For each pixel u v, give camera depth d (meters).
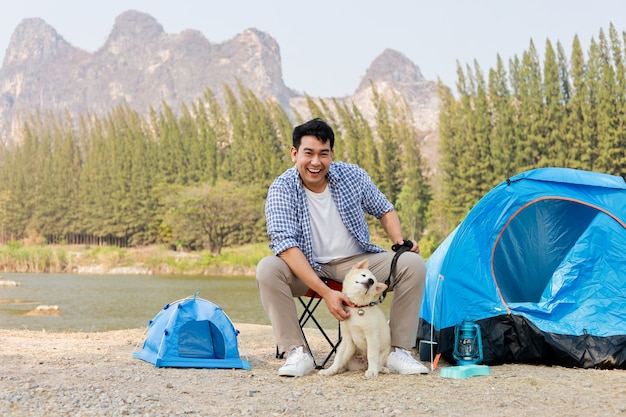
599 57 42.25
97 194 65.00
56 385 3.24
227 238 54.12
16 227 72.50
